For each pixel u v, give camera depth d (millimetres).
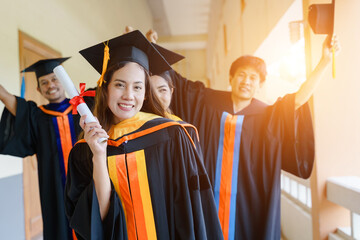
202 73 16859
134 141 1177
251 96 2209
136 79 1134
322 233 2252
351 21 2160
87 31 5012
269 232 1914
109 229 1068
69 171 1244
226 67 7859
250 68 2182
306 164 2066
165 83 1880
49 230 2275
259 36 3734
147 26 10477
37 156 2438
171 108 2279
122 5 7273
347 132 2230
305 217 2736
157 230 1109
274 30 3113
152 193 1131
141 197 1126
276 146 2037
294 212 3086
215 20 10406
